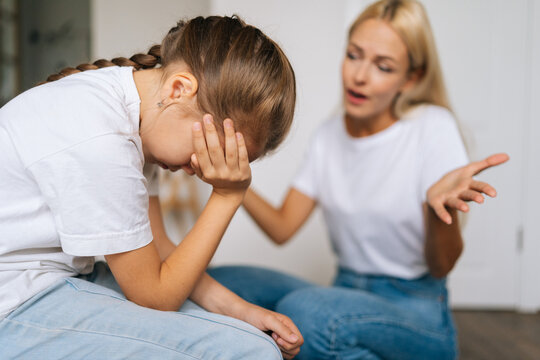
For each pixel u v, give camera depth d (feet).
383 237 4.52
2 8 12.85
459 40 8.80
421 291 4.43
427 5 8.76
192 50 2.80
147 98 2.86
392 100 4.57
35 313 2.54
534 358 6.15
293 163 8.91
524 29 8.77
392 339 3.84
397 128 4.56
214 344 2.55
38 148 2.47
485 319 8.10
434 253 4.01
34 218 2.60
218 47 2.74
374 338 3.78
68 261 2.80
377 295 4.58
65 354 2.47
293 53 8.84
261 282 4.39
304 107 8.89
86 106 2.55
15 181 2.56
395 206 4.41
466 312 8.59
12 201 2.58
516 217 8.83
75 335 2.50
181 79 2.76
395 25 4.22
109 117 2.58
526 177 8.80
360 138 4.71
